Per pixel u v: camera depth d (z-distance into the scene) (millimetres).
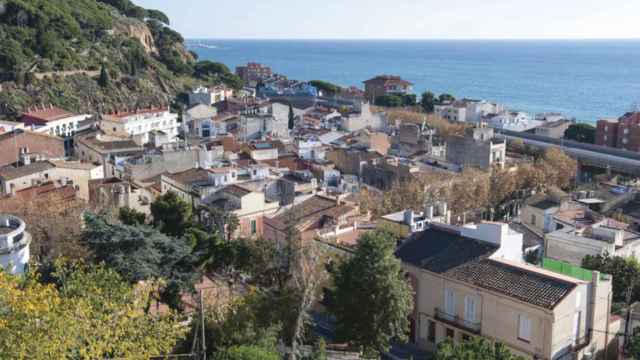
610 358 56750
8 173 106750
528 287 53562
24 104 199375
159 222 82812
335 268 60031
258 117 175500
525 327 52688
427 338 61000
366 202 102125
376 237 54969
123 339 42281
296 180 109938
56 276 51250
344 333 55562
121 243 59344
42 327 37094
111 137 149625
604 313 55938
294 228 71438
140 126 172000
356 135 168125
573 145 197500
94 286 44688
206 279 69500
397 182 118438
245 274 71812
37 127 159000
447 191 115938
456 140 152625
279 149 145625
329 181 121938
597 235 81688
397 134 176125
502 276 55812
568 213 96000
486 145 147250
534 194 121250
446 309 59000
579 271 58906
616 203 108312
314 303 65375
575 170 154250
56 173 110875
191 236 73312
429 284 60281
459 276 57594
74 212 83000
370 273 53719
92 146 136000
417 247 64000
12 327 36469
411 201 107500
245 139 162000
